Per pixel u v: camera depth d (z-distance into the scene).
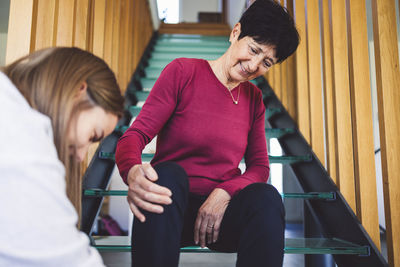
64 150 0.53
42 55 0.57
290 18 1.03
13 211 0.43
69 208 0.48
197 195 0.98
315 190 1.70
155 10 4.29
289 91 2.23
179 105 1.04
